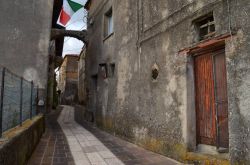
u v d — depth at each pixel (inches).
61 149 300.7
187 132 231.8
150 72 302.5
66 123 593.9
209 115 222.2
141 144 315.3
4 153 137.9
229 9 194.2
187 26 239.5
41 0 478.6
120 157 261.4
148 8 316.2
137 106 332.2
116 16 430.6
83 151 290.7
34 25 467.2
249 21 177.5
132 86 350.9
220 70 213.9
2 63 443.5
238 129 181.2
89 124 572.1
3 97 173.5
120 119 388.2
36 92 403.2
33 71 453.1
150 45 306.2
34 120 307.3
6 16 458.0
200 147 229.3
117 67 414.0
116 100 410.6
